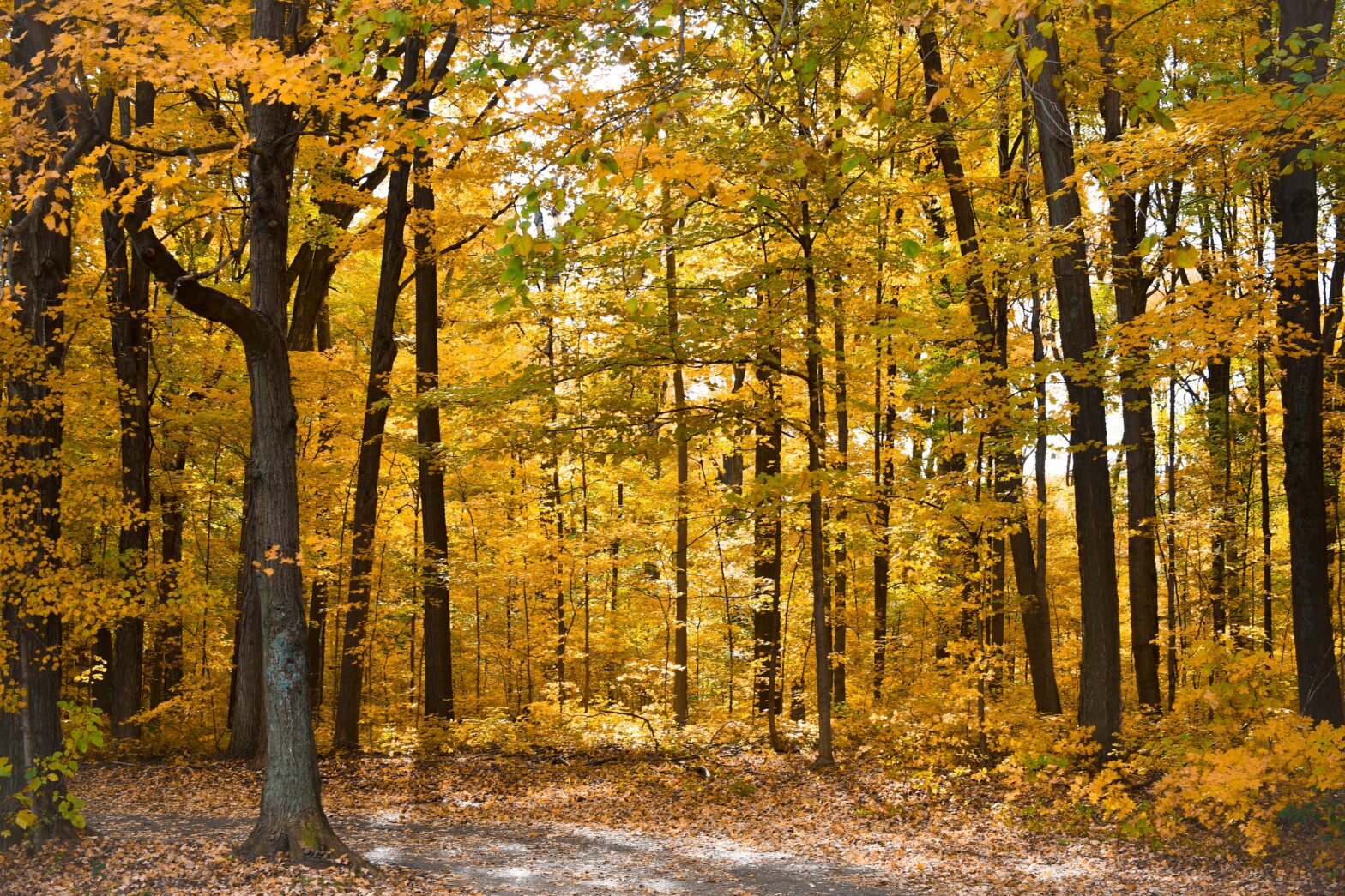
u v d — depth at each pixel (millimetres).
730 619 19234
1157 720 12992
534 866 9273
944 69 13273
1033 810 10648
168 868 7629
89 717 8461
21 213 8820
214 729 17828
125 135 13617
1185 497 20047
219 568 21453
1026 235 11625
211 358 16391
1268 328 9641
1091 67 10789
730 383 17375
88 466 11016
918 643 19844
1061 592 23031
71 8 6488
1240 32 12797
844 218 12766
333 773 13672
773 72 6594
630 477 20469
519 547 17938
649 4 5105
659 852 10031
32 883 7160
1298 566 10172
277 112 8586
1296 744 7418
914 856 9727
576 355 13148
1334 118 7570
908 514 14773
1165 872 8516
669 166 5320
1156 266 12859
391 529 19547
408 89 6926
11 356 8961
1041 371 11336
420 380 15266
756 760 14086
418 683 23016
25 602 8672
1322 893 7355
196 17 8133
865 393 16656
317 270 16922
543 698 21219
